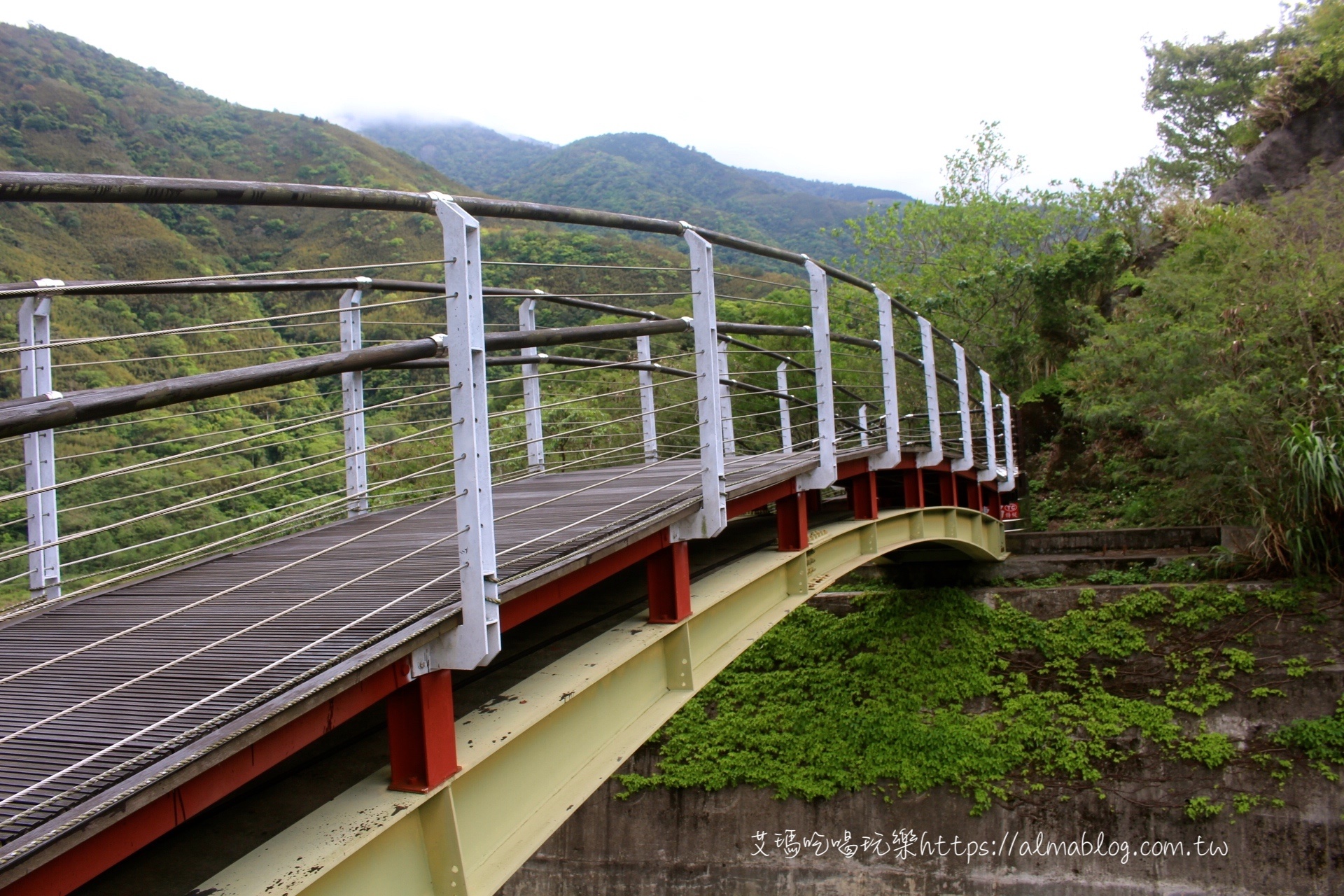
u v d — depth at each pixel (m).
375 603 3.78
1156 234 23.17
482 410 3.21
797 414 20.17
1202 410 12.28
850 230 26.48
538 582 3.62
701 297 5.18
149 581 4.91
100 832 2.13
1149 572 13.38
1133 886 11.35
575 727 4.36
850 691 13.30
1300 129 23.11
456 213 3.14
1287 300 12.48
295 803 3.14
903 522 10.16
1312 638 11.59
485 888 3.44
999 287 22.22
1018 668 12.92
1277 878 10.91
